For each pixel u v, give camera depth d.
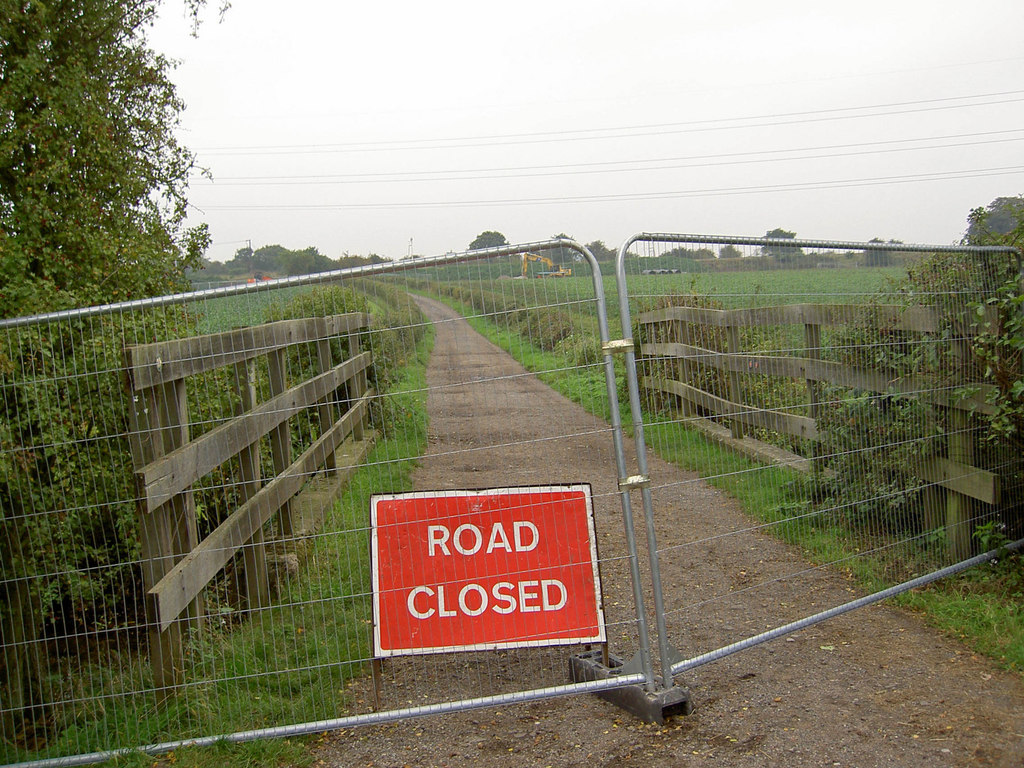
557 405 3.54
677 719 3.37
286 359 6.43
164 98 10.31
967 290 4.95
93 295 6.97
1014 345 4.55
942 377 4.95
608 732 3.31
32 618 3.69
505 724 3.45
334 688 3.82
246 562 4.72
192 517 4.01
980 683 3.53
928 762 2.94
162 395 3.87
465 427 3.60
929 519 5.07
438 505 3.64
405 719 3.53
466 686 3.81
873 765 2.94
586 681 3.67
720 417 4.41
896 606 4.47
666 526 5.91
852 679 3.64
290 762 3.24
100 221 8.23
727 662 3.90
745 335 4.43
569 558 3.62
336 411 7.05
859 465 4.96
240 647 4.11
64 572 3.74
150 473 3.49
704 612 4.57
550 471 4.75
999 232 5.52
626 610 4.73
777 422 4.77
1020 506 4.88
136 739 3.38
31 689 3.74
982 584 4.59
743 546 5.38
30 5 8.12
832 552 4.94
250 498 4.83
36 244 7.14
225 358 4.31
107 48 9.66
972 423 4.92
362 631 4.33
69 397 3.76
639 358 4.04
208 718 3.50
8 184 7.88
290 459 5.77
